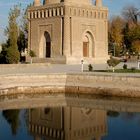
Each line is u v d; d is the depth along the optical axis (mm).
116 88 40344
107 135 24656
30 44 72875
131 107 35062
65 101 38500
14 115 30906
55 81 43938
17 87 41781
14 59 58125
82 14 68812
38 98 40125
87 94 42406
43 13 70062
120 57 93312
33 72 46000
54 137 24469
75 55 67625
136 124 27609
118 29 110125
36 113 31875
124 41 105000
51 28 68625
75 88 43250
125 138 23797
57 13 67250
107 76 41156
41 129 26344
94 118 30062
